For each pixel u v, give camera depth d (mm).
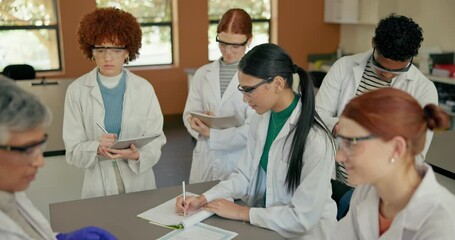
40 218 1288
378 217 1233
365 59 2301
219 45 2586
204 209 1792
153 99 2318
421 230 1070
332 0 6672
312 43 7047
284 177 1743
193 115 2398
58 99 3461
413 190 1116
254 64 1596
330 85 2408
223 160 2561
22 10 5984
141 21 6492
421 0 5469
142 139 2033
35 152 1078
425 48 5215
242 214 1735
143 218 1771
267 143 1847
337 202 1890
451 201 1078
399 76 2223
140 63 6625
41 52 6203
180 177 4496
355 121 1067
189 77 6059
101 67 2164
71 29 6051
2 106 1005
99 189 2225
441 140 2900
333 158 1647
